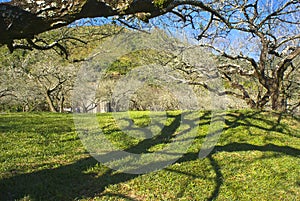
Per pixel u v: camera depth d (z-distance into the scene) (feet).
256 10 32.42
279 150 21.06
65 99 78.33
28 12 6.82
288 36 36.76
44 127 28.78
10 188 13.00
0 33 7.04
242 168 17.22
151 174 15.60
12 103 74.79
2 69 59.82
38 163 17.07
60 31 22.13
